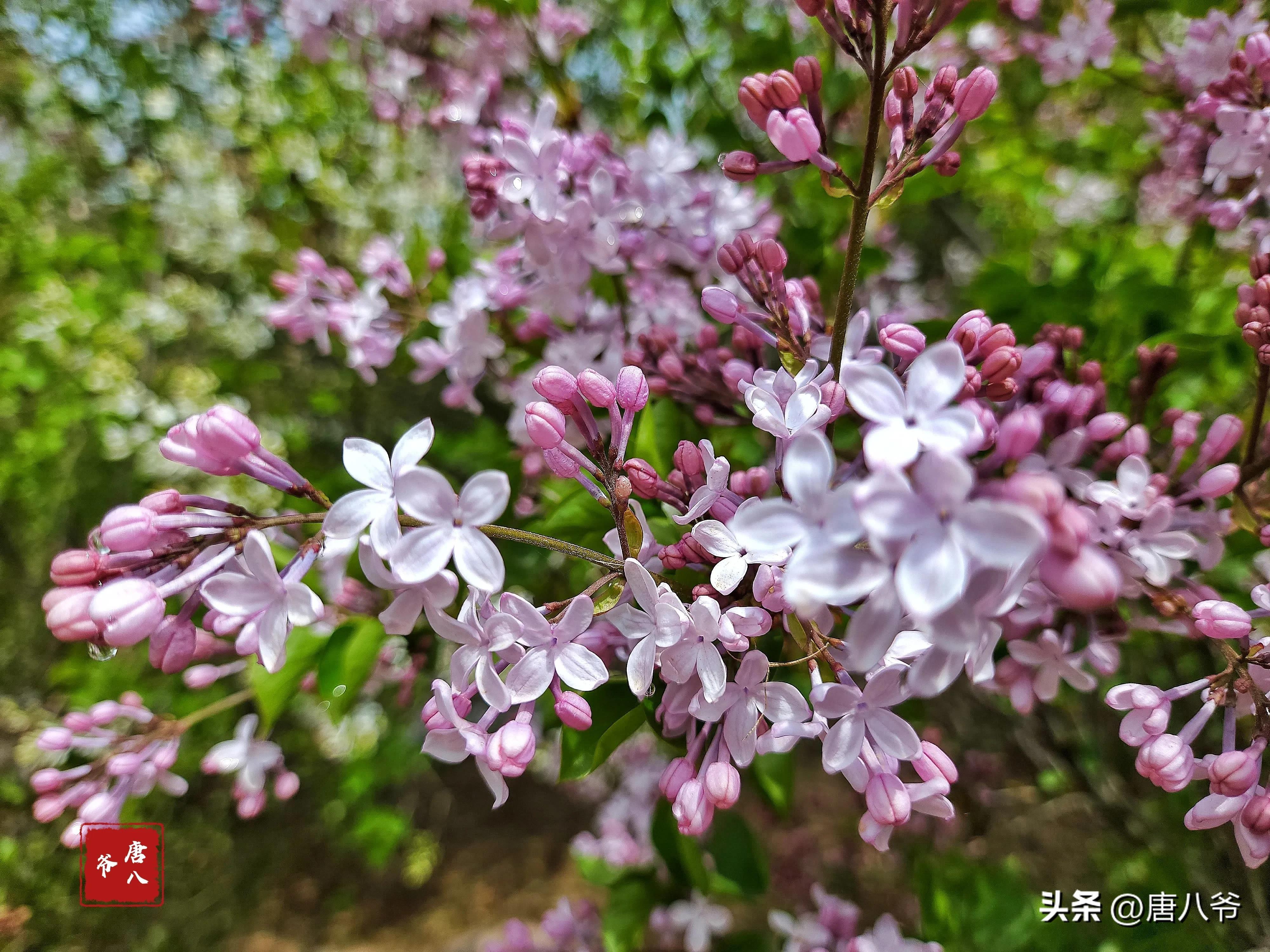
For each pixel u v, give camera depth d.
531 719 0.10
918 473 0.08
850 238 0.11
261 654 0.10
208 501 0.10
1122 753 0.24
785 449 0.11
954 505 0.07
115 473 0.44
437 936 0.48
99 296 0.39
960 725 0.29
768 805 0.21
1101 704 0.24
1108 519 0.12
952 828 0.30
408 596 0.10
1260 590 0.11
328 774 0.47
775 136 0.10
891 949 0.17
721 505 0.11
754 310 0.13
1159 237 0.25
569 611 0.10
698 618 0.10
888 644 0.08
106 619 0.09
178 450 0.10
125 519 0.10
